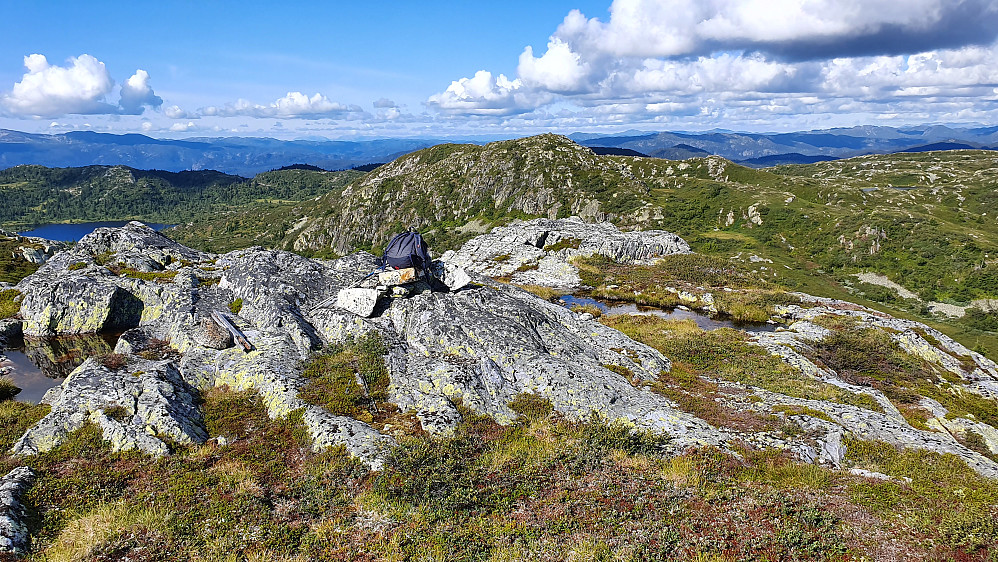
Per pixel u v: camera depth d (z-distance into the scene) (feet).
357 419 62.39
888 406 83.76
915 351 128.98
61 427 55.16
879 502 47.67
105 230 150.30
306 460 53.62
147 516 42.73
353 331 84.89
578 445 58.75
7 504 41.70
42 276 119.85
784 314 156.25
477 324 85.87
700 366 99.91
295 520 43.98
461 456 55.01
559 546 40.37
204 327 81.41
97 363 69.00
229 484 48.47
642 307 165.68
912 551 39.78
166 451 52.95
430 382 71.41
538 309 107.65
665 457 57.31
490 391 70.74
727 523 43.45
